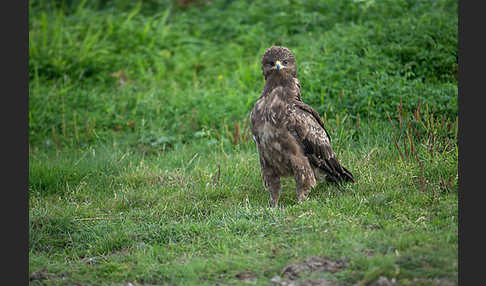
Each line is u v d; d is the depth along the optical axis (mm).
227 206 11000
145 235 9812
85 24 19750
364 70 14953
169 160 13391
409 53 15547
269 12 20000
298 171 10734
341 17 18516
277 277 7914
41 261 9055
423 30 16141
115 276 8430
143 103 15852
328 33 17250
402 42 15898
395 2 17891
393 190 10578
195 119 14711
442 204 9766
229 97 15484
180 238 9656
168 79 17547
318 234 9000
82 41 19078
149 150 14281
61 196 12086
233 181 11891
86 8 21406
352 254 8203
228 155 13336
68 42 18703
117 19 20156
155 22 19922
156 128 14906
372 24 17219
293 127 10625
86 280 8367
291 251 8570
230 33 19781
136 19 20656
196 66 18156
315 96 14500
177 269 8406
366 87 14234
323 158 11078
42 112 15750
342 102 14195
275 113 10586
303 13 18766
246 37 18781
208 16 20891
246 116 14812
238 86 16422
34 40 18328
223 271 8281
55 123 15430
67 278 8422
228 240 9258
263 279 7945
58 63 17594
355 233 8891
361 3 18094
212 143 13930
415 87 14172
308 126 10742
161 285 8180
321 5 19125
